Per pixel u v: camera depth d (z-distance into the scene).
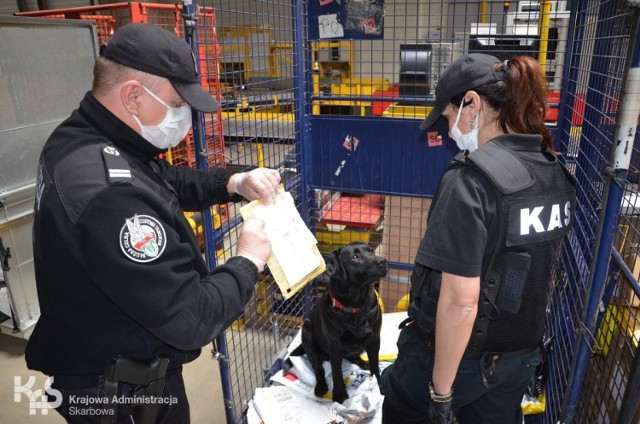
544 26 2.19
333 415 2.00
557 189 1.16
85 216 0.95
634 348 1.24
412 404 1.43
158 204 1.06
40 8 7.68
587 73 1.80
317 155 2.59
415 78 2.38
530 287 1.17
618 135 1.13
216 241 1.84
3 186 2.58
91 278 0.99
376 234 2.73
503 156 1.10
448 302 1.08
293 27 2.28
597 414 1.50
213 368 2.72
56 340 1.16
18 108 2.61
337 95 2.50
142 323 1.00
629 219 1.30
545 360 1.88
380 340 2.30
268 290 2.42
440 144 2.36
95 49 3.05
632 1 1.02
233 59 1.97
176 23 3.63
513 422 1.42
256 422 2.00
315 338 2.15
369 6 2.30
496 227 1.09
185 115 1.18
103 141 1.07
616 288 1.38
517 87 1.13
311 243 1.44
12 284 2.66
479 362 1.23
